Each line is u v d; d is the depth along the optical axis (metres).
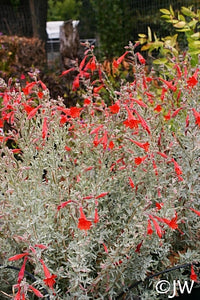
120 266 2.27
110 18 10.68
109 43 10.79
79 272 2.13
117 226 2.50
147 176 2.58
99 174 2.50
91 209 2.25
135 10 10.13
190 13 4.17
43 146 2.57
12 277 2.36
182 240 2.66
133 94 2.61
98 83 5.38
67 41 6.83
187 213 2.58
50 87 5.46
